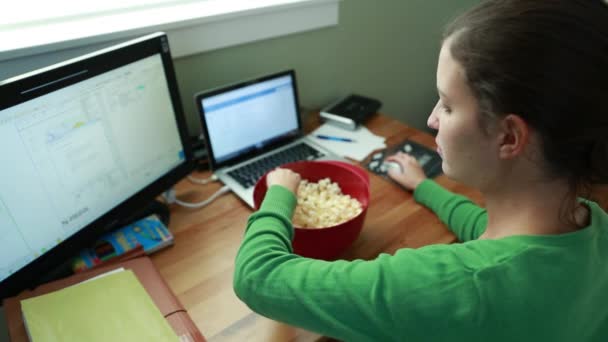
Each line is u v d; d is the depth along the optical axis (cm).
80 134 73
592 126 42
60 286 71
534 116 42
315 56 134
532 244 47
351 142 119
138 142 84
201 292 74
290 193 73
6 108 60
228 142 106
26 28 90
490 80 43
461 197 88
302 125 122
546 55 40
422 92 180
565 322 46
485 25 43
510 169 48
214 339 66
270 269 56
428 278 47
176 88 89
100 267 75
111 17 100
